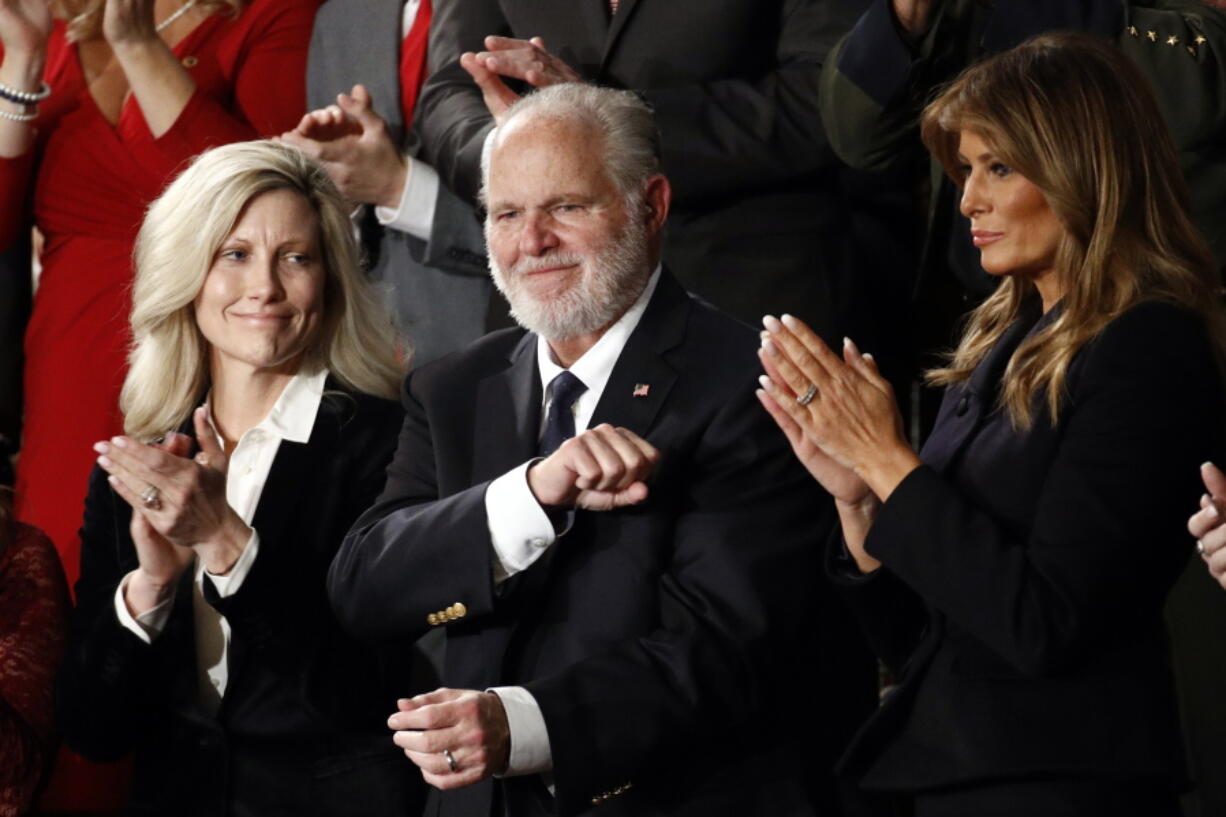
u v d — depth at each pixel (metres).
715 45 13.96
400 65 16.30
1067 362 9.26
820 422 9.55
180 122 15.73
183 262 12.95
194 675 12.11
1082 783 8.91
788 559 10.68
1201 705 12.17
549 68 13.56
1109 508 8.90
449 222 14.93
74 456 15.34
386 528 11.22
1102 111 9.48
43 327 15.70
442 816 10.84
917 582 9.18
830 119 12.84
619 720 10.15
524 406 11.30
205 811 11.88
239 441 12.88
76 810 14.29
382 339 13.48
